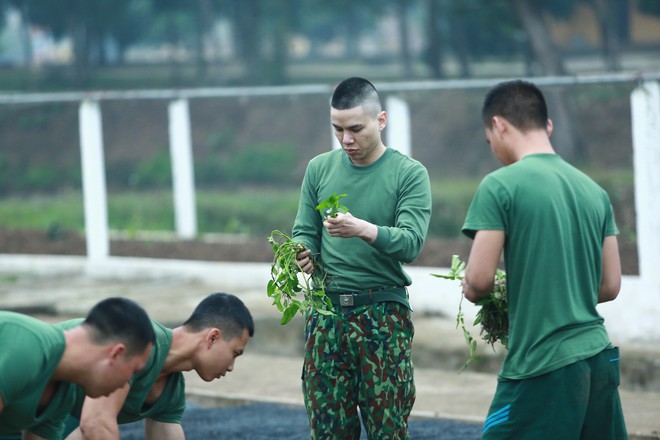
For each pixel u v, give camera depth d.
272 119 41.91
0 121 45.00
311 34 75.06
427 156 36.34
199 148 41.53
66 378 5.00
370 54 73.50
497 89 5.72
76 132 44.03
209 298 5.77
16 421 5.00
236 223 23.86
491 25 35.59
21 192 41.41
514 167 5.48
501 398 5.49
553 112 32.16
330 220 5.88
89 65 53.62
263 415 9.46
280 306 6.28
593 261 5.52
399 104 14.28
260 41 49.53
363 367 6.30
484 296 5.85
